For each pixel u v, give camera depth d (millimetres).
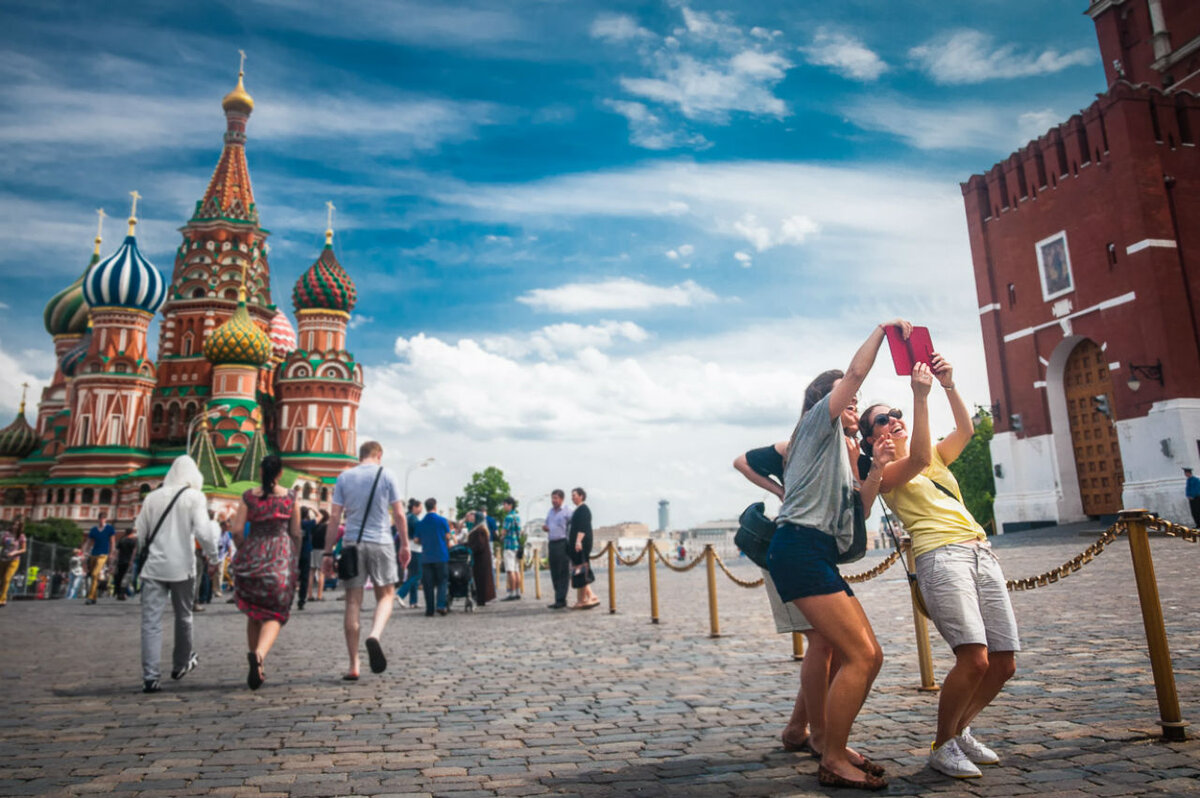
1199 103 28234
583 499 14781
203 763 4453
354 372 74125
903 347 4070
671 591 19469
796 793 3598
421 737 4996
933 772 3836
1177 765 3664
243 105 81250
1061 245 29703
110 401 69750
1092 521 28578
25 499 78938
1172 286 26422
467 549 16016
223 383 69250
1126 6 35906
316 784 4004
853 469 4352
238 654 9656
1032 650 6969
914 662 7070
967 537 4078
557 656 8555
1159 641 4145
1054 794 3389
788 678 6598
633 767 4156
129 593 29516
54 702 6473
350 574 7492
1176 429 25469
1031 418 31062
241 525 7273
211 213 77250
